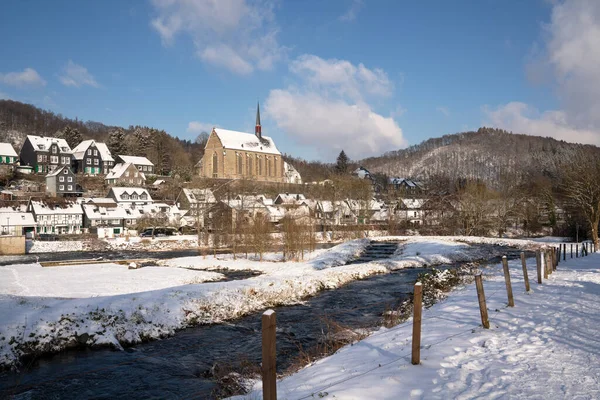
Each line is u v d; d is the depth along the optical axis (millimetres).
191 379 13406
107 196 102438
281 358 14992
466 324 12977
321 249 63844
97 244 71438
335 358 10711
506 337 11250
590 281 21109
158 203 104125
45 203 85062
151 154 154750
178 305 21328
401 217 89500
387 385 8047
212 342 17938
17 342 15578
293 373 10430
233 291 24703
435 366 9078
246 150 142875
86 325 17656
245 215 76250
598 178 53344
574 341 10602
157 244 73250
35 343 15984
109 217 88938
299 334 18359
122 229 90312
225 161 138125
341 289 30312
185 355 16109
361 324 19547
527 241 56812
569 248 52406
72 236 76000
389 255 54656
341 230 83250
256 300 24781
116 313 19000
